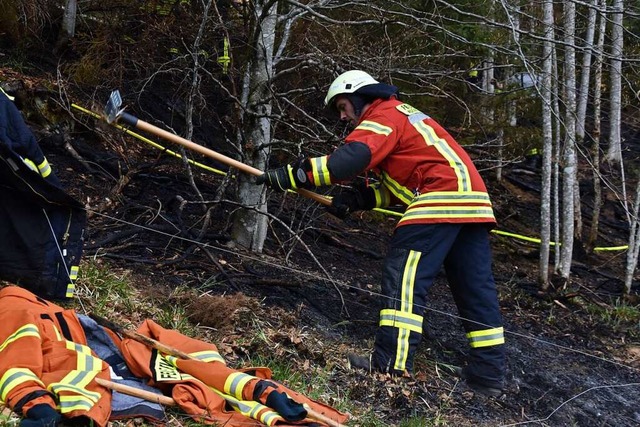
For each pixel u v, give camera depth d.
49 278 4.18
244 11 6.10
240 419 3.42
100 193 6.33
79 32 8.27
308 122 7.11
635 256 7.62
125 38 7.74
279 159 7.50
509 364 5.55
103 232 5.66
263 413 3.40
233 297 4.90
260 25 5.62
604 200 10.48
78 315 3.78
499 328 4.67
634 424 5.10
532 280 7.75
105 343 3.75
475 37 7.76
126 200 6.21
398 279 4.55
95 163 6.64
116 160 6.97
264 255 6.09
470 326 4.69
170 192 6.83
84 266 4.80
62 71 7.70
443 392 4.76
